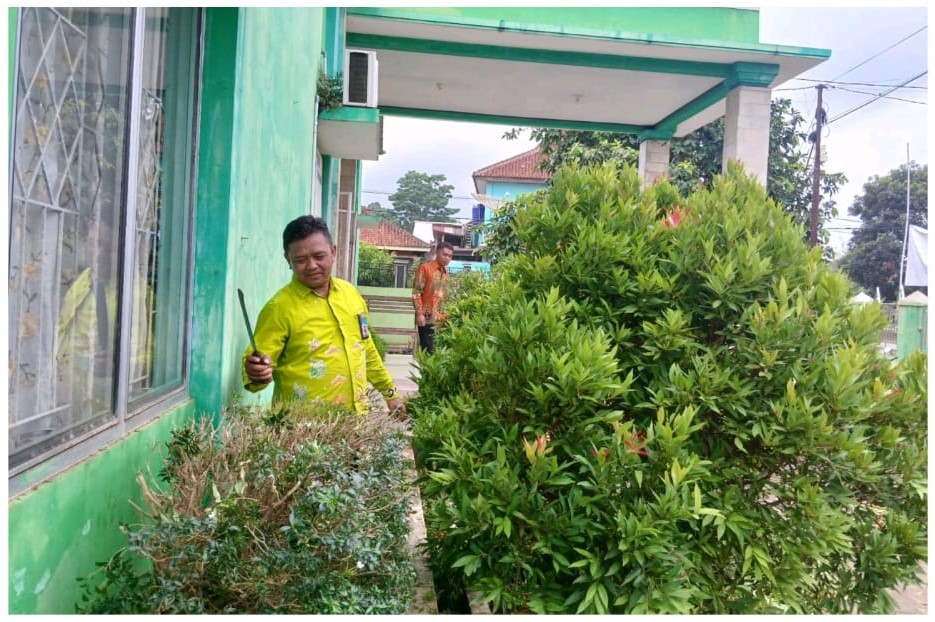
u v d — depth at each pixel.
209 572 1.81
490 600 2.07
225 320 2.97
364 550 1.89
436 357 3.10
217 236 2.97
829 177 18.34
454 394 2.88
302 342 3.08
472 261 28.89
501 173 28.73
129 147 2.16
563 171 3.04
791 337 2.32
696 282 2.55
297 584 1.87
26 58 1.61
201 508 1.89
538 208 2.90
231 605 1.85
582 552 2.03
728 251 2.58
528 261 2.79
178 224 2.79
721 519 2.07
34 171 1.67
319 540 1.89
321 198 8.85
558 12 8.71
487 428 2.41
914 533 2.26
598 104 10.98
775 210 2.78
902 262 17.77
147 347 2.48
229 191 2.97
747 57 8.77
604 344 2.22
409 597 2.26
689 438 2.34
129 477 2.14
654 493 2.03
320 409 2.64
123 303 2.14
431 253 12.80
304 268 3.04
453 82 10.11
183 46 2.79
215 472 2.07
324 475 2.05
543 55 8.91
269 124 3.95
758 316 2.33
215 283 2.97
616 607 2.02
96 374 2.03
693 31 8.93
